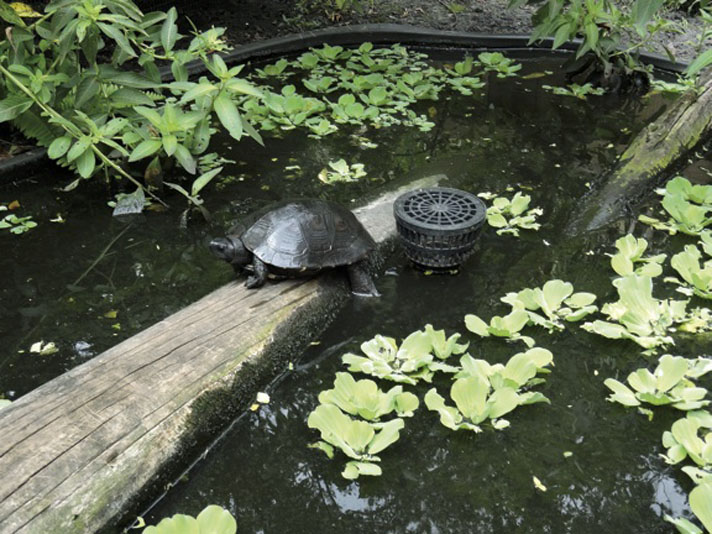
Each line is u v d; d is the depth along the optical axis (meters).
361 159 2.49
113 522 1.38
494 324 1.76
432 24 3.78
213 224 2.13
